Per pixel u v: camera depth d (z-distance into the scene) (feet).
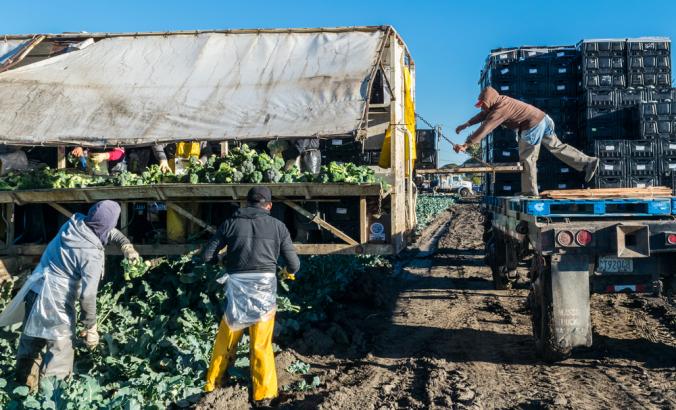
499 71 45.01
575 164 30.45
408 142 33.53
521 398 18.16
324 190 22.59
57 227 26.35
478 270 44.55
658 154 41.45
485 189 44.60
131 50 32.40
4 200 24.40
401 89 32.07
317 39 31.01
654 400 17.66
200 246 24.36
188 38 32.58
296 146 29.86
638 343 23.99
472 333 26.43
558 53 44.88
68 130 27.45
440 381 19.74
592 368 21.02
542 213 20.81
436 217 103.04
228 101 27.91
